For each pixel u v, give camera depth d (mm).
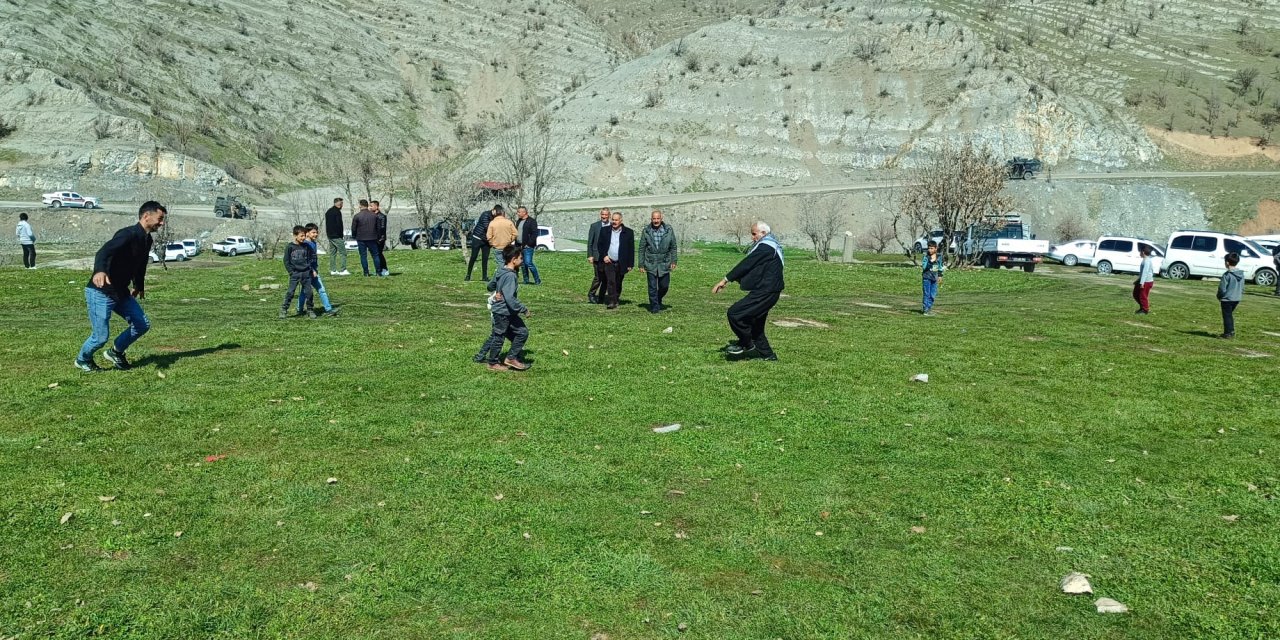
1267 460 7816
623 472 6918
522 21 191625
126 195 88312
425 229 58812
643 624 4613
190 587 4852
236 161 108750
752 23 141375
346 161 119375
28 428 7539
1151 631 4656
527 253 21172
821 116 120812
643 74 130000
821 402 9383
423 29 181500
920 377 10672
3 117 94250
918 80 124562
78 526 5566
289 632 4438
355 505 6055
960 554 5582
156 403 8484
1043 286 29188
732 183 108562
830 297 23266
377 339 12375
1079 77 136000
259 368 10219
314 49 154500
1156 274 39188
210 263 45312
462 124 148125
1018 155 111500
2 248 57938
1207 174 102875
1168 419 9297
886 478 6977
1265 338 17297
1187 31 158625
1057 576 5320
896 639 4516
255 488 6305
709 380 10266
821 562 5398
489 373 10250
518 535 5652
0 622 4426
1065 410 9531
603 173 109000
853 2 146500
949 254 40031
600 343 12539
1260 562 5520
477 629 4516
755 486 6695
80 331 12492
